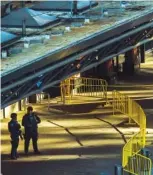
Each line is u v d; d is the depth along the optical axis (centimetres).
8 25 5069
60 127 5553
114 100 5944
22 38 4688
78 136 5300
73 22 5331
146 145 4988
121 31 5178
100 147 5019
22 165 4612
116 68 7544
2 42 4394
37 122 4800
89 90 6600
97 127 5562
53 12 5706
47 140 5172
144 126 5116
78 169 4559
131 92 6831
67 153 4875
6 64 4009
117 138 5256
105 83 6600
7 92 3906
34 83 4141
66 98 6381
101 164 4650
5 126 5494
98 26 5112
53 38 4756
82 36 4772
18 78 3953
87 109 6116
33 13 5206
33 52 4316
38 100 6250
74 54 4578
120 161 4700
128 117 5784
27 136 4766
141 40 5619
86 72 6850
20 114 5850
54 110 6078
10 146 4978
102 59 5059
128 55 7575
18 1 5559
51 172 4506
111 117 5856
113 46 5209
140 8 5856
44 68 4212
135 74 7594
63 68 4472
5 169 4528
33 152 4850
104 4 6100
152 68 7888
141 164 4381
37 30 5012
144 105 6288
